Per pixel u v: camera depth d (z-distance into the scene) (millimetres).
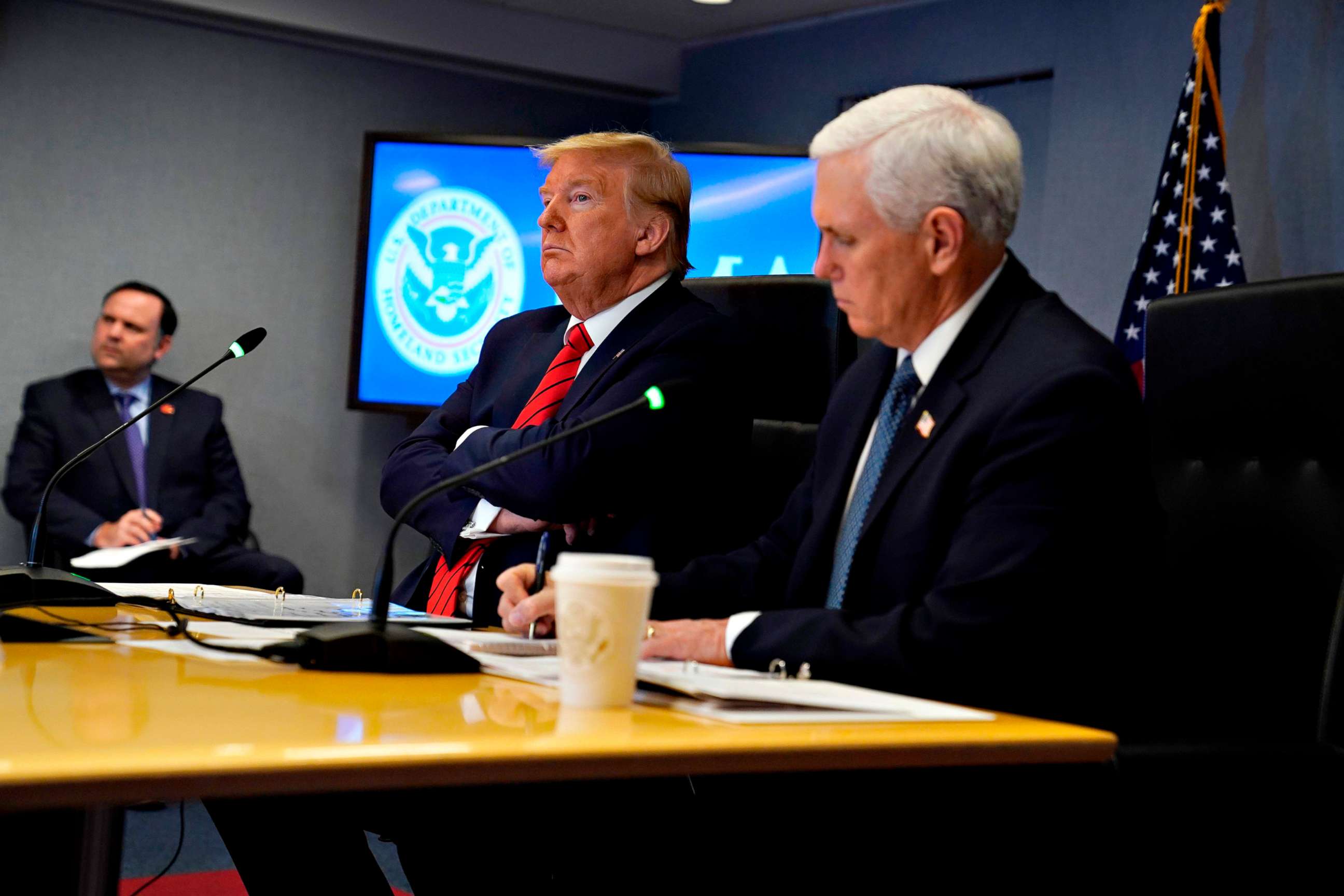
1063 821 1285
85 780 644
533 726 865
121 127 5195
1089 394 1360
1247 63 4238
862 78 5363
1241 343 1762
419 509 2252
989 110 1543
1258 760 1305
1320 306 1687
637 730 872
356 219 5559
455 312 5273
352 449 5539
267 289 5410
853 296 1543
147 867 2807
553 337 2439
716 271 5098
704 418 2193
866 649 1252
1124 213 4523
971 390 1456
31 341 5062
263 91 5410
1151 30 4488
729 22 5680
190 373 5289
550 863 1531
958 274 1518
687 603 1664
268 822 1536
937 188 1485
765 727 917
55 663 1071
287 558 5402
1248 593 1705
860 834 1370
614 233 2311
